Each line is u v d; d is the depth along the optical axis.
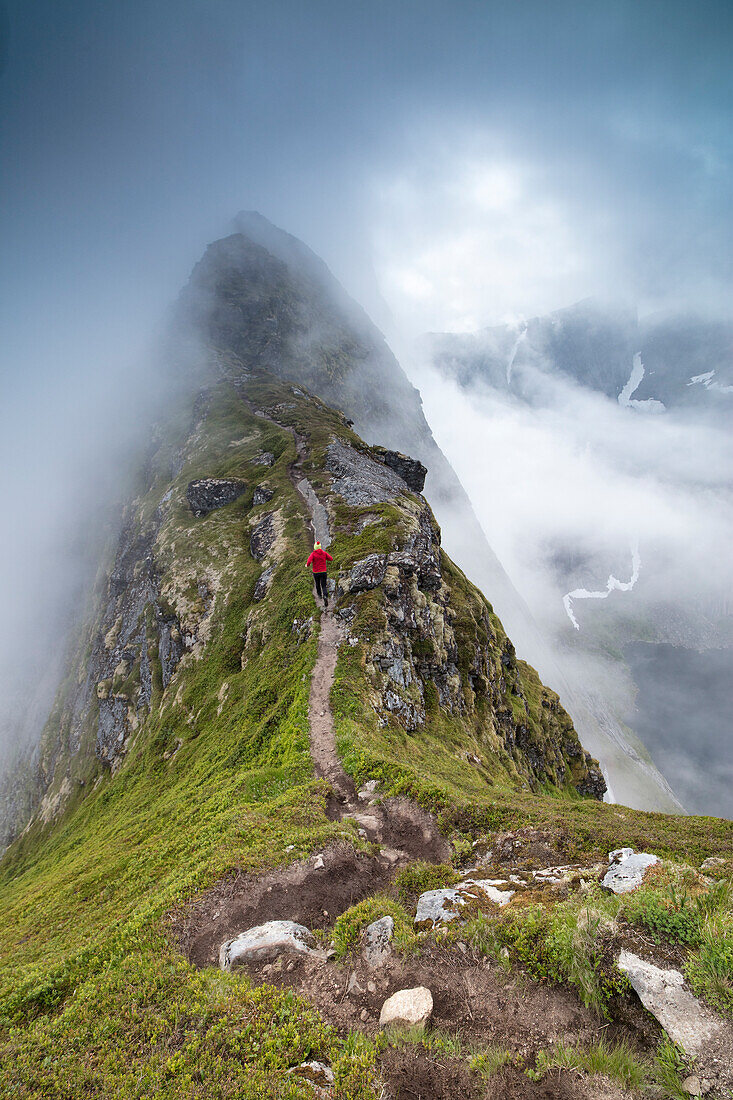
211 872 14.77
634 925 8.28
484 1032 7.57
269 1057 8.10
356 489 75.44
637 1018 7.03
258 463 96.06
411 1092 7.01
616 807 18.38
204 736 44.56
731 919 7.73
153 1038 8.94
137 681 73.62
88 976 11.52
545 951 8.50
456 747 36.59
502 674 68.88
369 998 9.02
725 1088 5.82
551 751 76.75
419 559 58.84
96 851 31.42
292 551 62.28
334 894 13.77
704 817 15.81
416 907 12.08
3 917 25.25
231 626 59.31
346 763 24.66
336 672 36.72
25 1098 8.21
